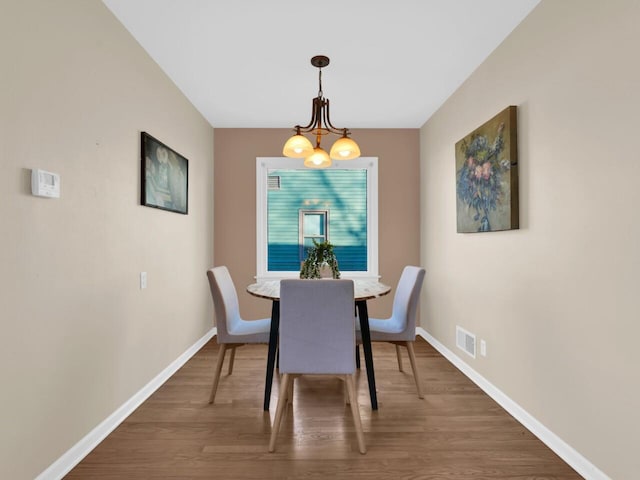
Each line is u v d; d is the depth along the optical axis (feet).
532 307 6.85
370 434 6.68
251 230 13.60
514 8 6.79
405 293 8.91
